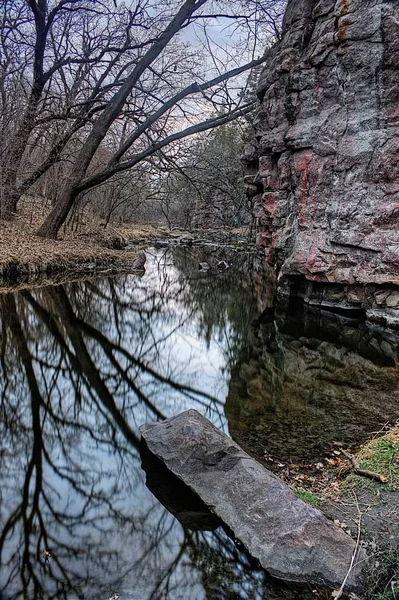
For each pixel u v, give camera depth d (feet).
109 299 45.96
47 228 59.26
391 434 14.89
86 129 70.74
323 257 35.70
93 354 29.37
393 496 11.43
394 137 31.24
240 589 9.18
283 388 21.39
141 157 50.67
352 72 32.78
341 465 13.58
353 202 33.63
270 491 10.57
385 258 31.65
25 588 9.56
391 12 30.07
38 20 53.98
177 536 10.87
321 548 9.21
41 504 12.91
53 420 19.43
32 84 59.26
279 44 42.91
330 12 34.99
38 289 45.01
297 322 35.70
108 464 14.65
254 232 83.61
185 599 9.04
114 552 10.61
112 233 79.77
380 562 9.03
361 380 22.26
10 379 24.17
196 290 53.06
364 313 35.27
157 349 31.04
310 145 36.65
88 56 57.36
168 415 20.04
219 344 31.76
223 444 12.36
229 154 73.56
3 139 56.59
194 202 110.63
